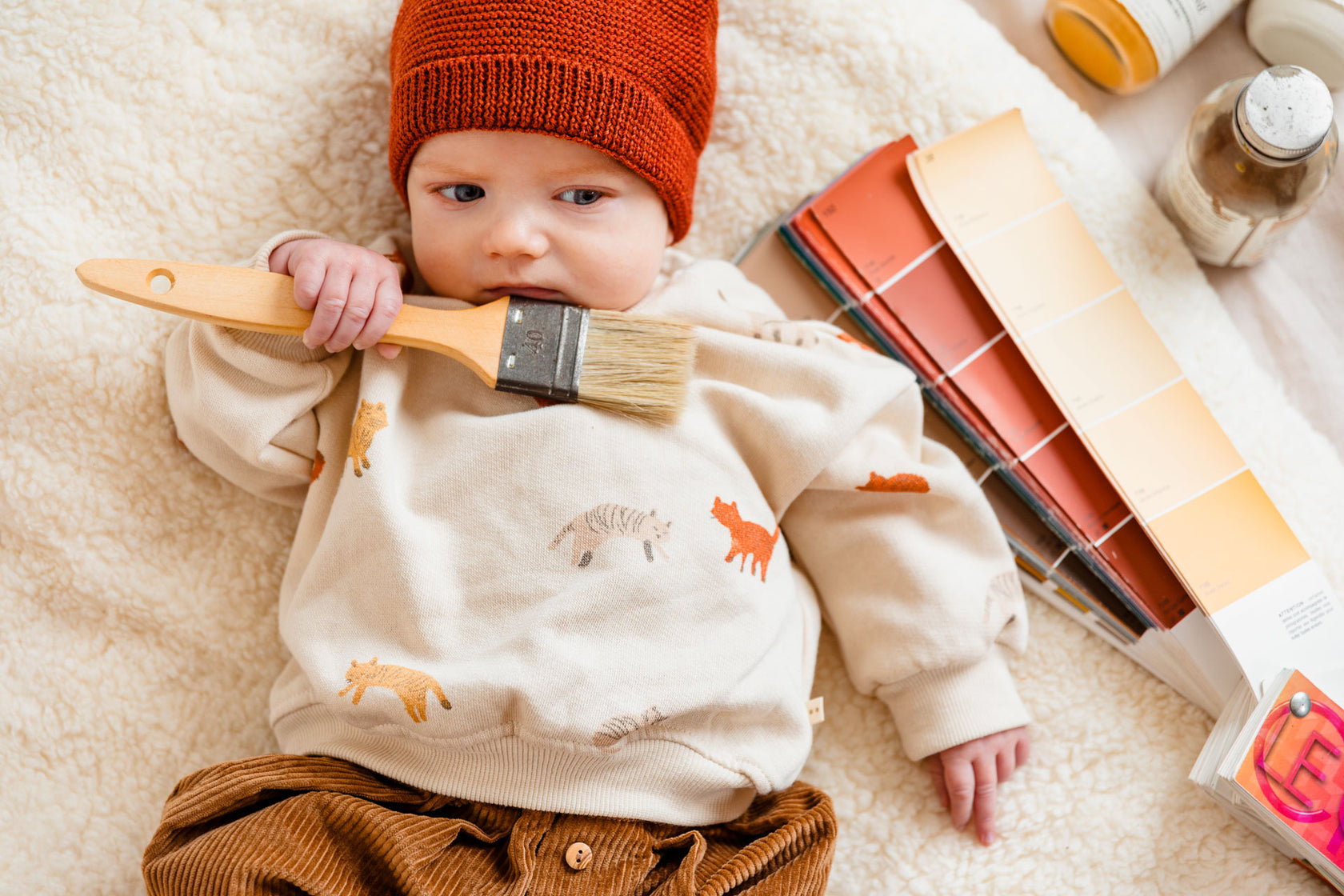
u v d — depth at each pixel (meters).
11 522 1.00
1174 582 1.03
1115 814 1.03
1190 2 1.08
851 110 1.13
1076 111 1.13
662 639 0.87
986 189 1.08
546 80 0.85
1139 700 1.06
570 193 0.89
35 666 1.01
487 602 0.87
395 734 0.86
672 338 0.89
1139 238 1.12
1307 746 0.93
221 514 1.04
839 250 1.07
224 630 1.04
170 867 0.77
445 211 0.89
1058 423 1.05
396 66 0.94
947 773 1.01
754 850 0.84
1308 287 1.15
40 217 0.99
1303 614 1.00
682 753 0.87
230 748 1.04
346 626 0.88
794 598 0.98
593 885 0.83
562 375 0.87
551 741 0.83
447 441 0.90
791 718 0.93
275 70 1.03
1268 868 1.01
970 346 1.06
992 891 1.02
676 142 0.92
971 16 1.15
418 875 0.78
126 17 1.01
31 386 0.98
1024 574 1.08
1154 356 1.05
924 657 0.97
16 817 0.99
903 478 0.98
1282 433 1.09
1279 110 0.97
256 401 0.89
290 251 0.88
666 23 0.92
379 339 0.86
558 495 0.88
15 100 0.99
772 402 0.95
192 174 1.02
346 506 0.89
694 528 0.90
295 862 0.77
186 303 0.82
